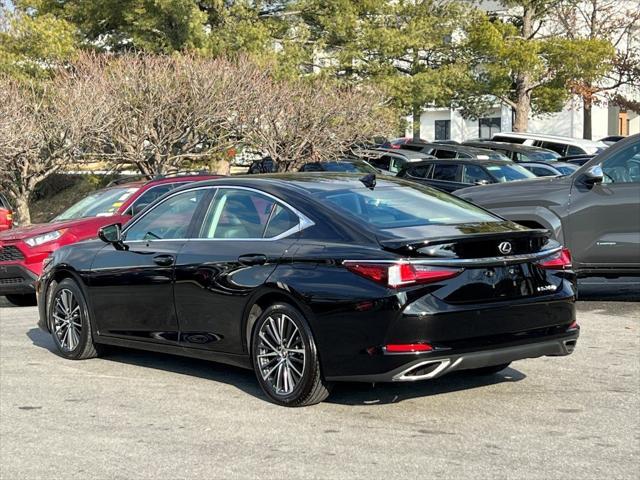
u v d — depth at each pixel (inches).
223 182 293.3
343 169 884.0
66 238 489.1
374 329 235.9
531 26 1405.0
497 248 246.4
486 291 242.7
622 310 414.0
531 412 250.8
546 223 420.8
